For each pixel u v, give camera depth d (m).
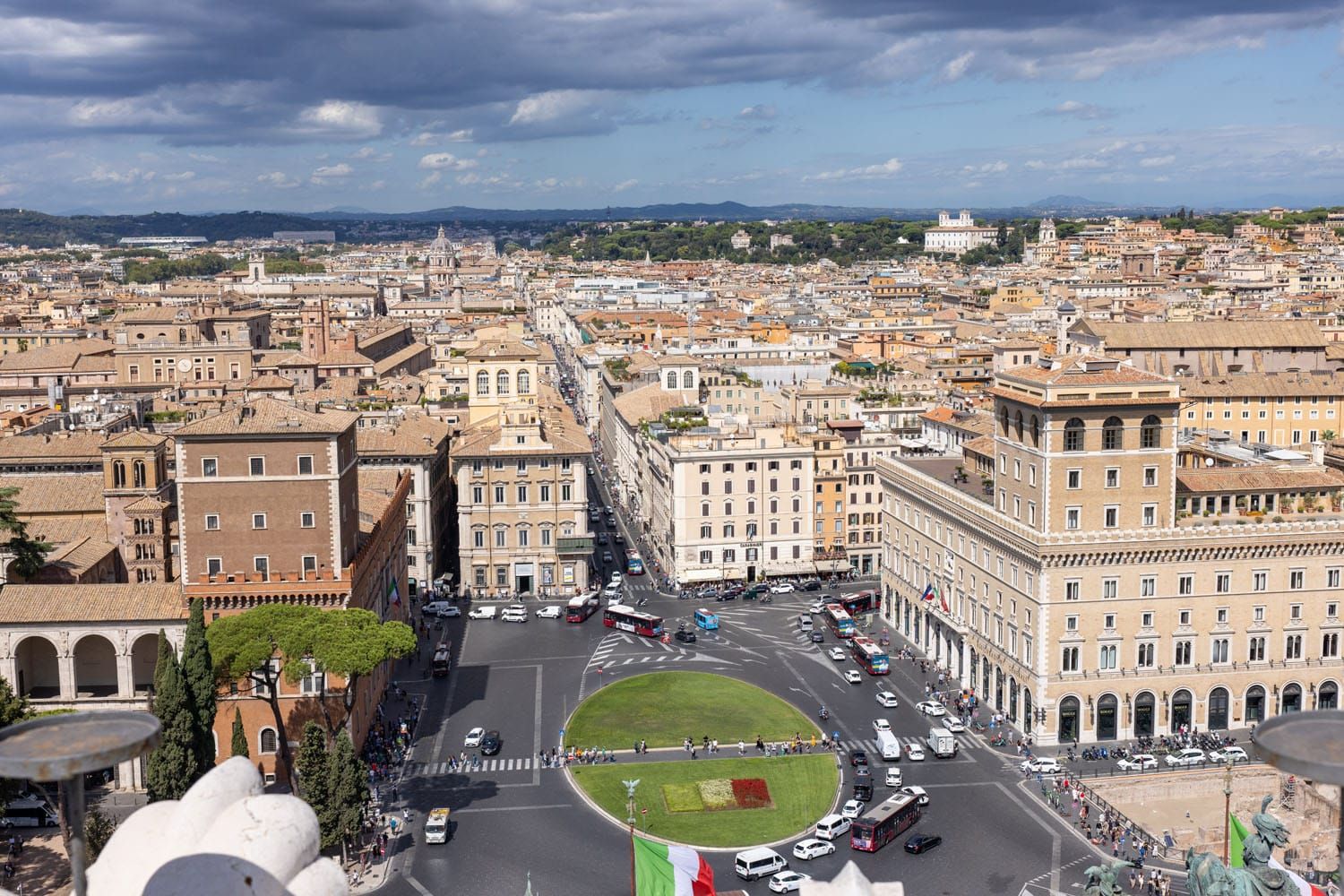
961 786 170.75
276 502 172.62
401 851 150.12
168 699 139.38
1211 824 161.88
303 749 143.88
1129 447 185.62
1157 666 188.12
